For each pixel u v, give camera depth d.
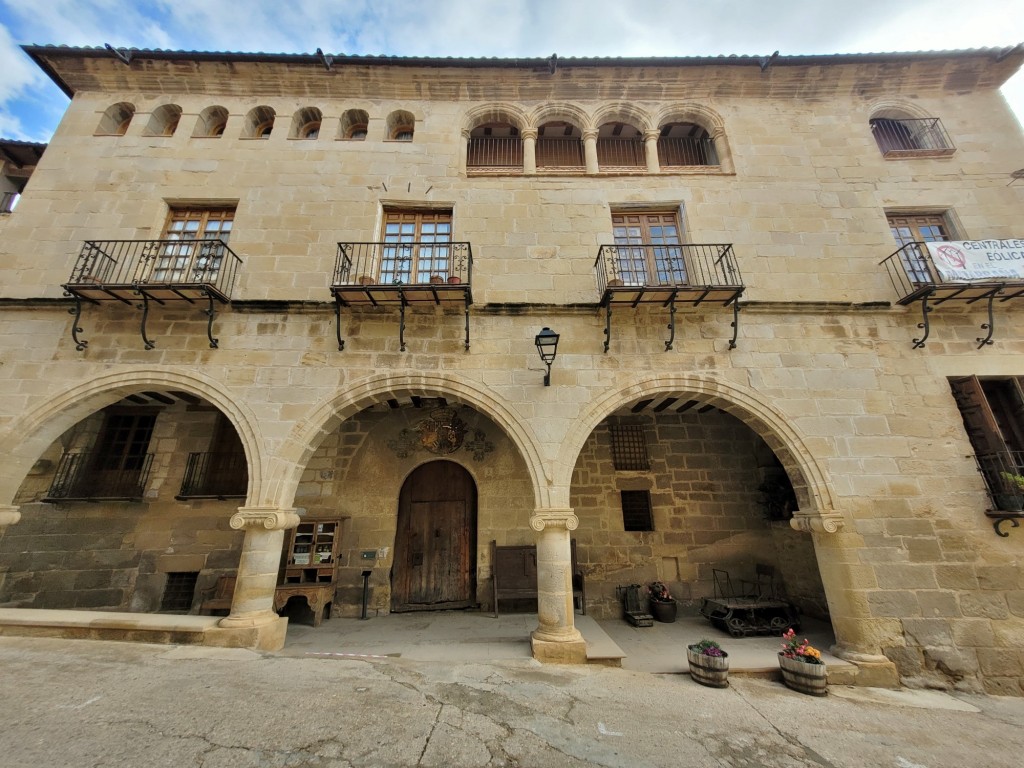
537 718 3.81
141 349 6.39
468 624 6.81
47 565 7.47
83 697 3.61
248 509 5.68
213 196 7.45
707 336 6.75
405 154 7.90
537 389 6.41
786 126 8.24
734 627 6.63
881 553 5.71
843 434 6.24
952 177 7.76
